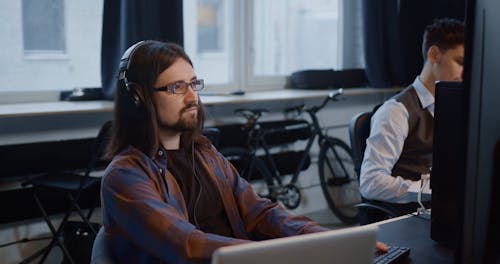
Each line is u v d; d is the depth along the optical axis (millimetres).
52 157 3041
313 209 4539
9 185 3102
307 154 4238
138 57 1431
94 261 1335
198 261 1220
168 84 1419
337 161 4516
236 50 4180
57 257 3236
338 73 4512
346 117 4715
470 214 968
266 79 4383
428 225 1695
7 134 3096
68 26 3424
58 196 3051
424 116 2229
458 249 986
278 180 4062
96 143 2777
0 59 3229
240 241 1229
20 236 3172
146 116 1427
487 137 947
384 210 2055
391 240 1562
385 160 2172
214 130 3168
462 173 950
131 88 1427
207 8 4035
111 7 3318
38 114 2863
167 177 1451
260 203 1657
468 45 892
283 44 4523
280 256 912
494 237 1016
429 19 4770
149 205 1281
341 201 4629
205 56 4059
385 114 2219
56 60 3406
